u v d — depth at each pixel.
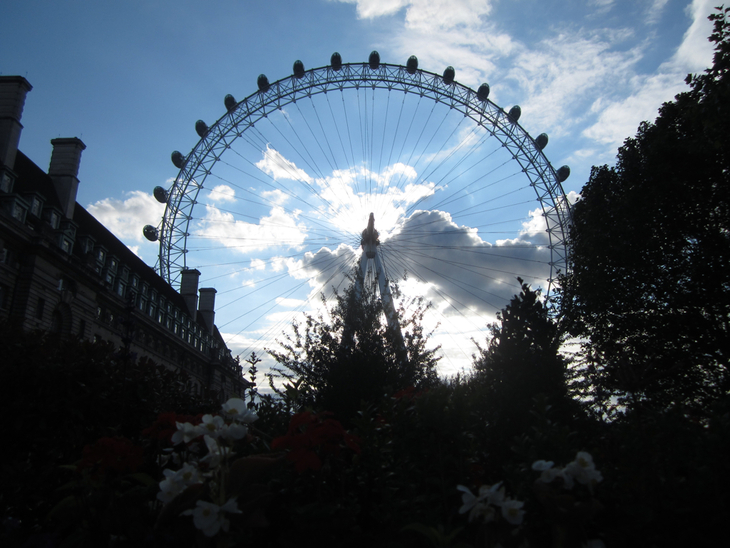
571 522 4.09
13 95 55.44
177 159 60.75
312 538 4.93
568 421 7.43
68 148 65.38
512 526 4.18
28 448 9.62
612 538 4.76
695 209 23.09
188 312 98.12
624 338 25.09
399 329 14.59
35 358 10.09
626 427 5.67
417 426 5.68
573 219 28.80
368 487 5.93
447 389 6.06
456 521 5.44
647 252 24.14
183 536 4.88
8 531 6.27
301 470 5.06
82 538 5.47
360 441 5.76
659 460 5.00
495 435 6.89
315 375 13.27
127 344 10.02
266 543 5.42
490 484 6.23
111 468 6.27
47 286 53.22
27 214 54.00
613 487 5.11
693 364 22.89
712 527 4.46
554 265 53.31
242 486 4.91
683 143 22.42
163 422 6.79
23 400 9.48
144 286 78.38
